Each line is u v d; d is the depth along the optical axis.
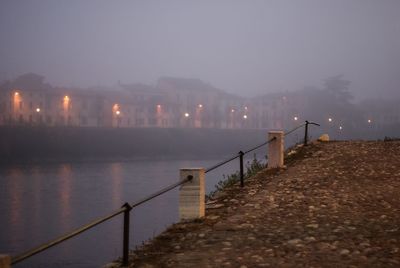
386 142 22.11
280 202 11.66
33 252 4.95
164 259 7.46
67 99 134.00
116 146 112.56
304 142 22.36
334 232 8.69
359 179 14.38
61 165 91.06
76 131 109.00
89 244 34.44
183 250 7.93
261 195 12.60
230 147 136.12
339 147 21.05
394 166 16.22
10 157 93.44
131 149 114.69
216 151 131.38
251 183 14.56
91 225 6.09
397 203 11.20
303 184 13.88
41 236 38.22
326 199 11.77
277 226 9.32
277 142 17.00
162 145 121.38
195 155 122.88
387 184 13.51
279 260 7.12
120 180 71.06
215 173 78.56
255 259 7.20
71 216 45.53
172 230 9.39
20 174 76.38
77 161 97.88
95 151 107.94
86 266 28.95
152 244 8.52
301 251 7.55
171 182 69.25
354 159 17.94
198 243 8.28
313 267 6.74
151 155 115.25
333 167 16.53
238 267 6.85
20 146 97.38
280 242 8.12
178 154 121.25
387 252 7.39
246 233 8.84
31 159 94.62
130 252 8.12
